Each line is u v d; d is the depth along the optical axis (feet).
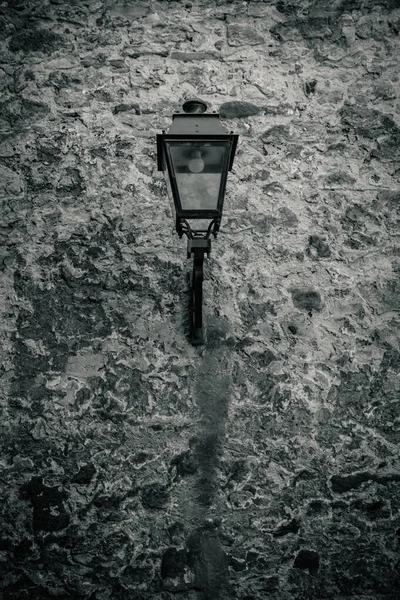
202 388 8.08
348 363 8.25
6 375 8.02
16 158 8.84
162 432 7.92
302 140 9.07
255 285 8.48
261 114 9.16
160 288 8.41
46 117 9.02
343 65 9.40
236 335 8.29
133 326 8.26
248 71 9.32
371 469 7.90
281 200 8.83
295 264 8.59
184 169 6.61
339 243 8.70
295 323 8.36
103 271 8.45
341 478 7.86
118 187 8.79
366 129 9.15
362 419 8.06
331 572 7.54
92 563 7.45
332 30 9.53
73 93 9.13
